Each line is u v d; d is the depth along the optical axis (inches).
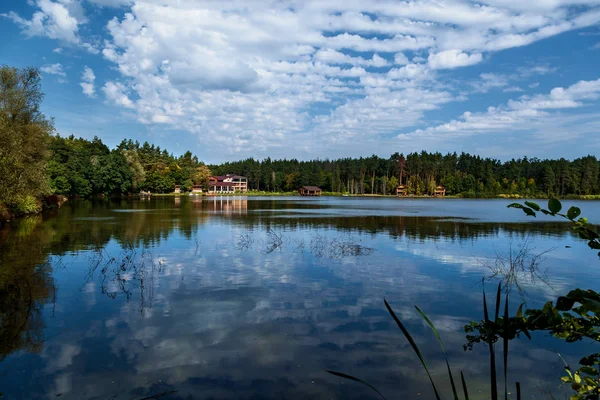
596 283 550.6
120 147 5078.7
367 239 961.5
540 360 314.0
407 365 304.0
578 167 4808.1
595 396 124.0
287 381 278.2
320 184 5900.6
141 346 335.9
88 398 257.6
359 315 414.3
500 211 2100.1
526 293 504.1
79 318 402.9
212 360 310.2
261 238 965.2
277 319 401.1
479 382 279.7
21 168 1164.5
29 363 305.6
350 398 257.1
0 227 1151.6
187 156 5925.2
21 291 497.0
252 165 6382.9
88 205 2289.6
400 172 5526.6
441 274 595.8
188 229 1149.1
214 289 510.6
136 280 554.3
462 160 6117.1
